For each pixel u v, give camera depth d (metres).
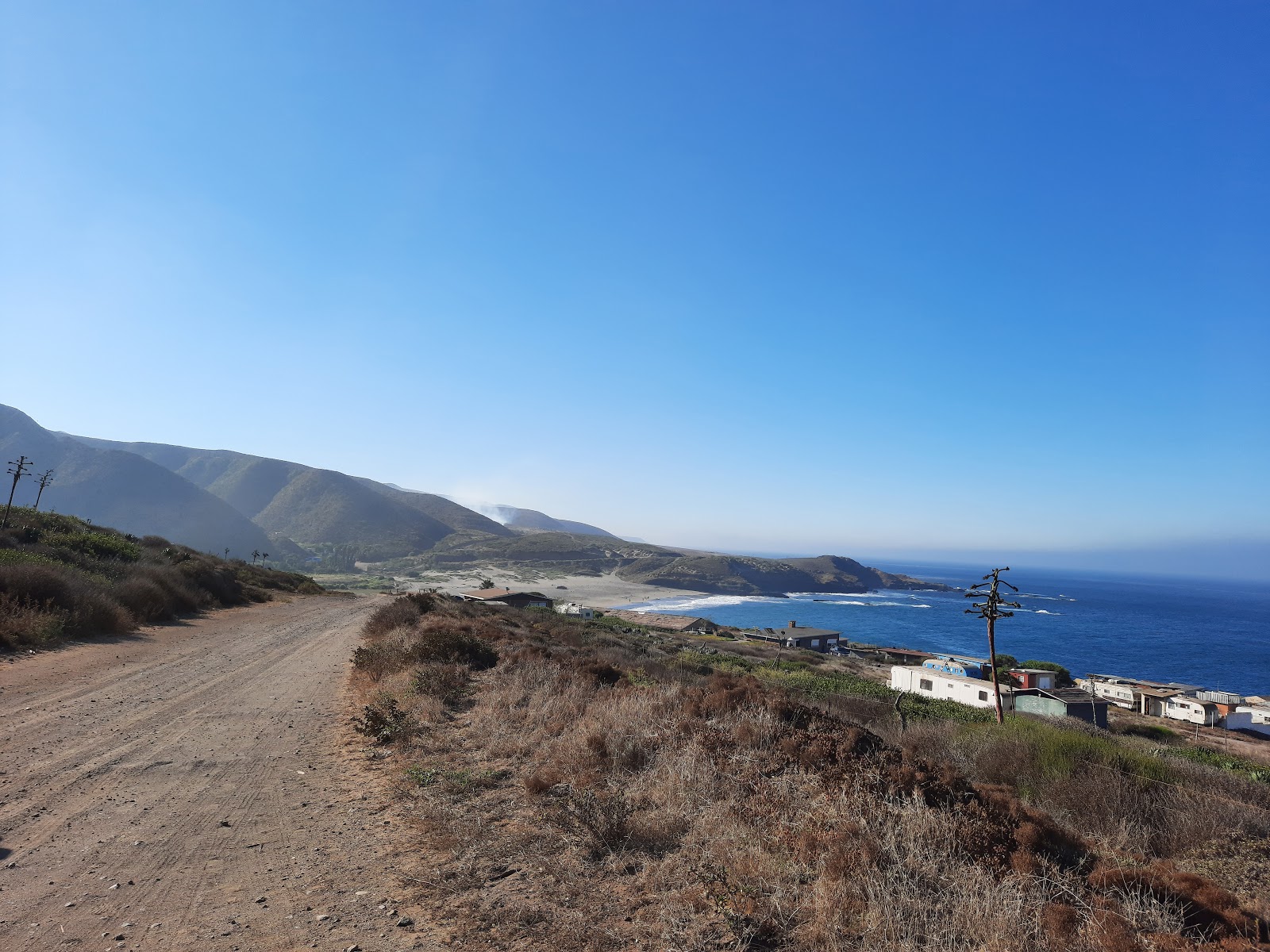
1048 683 34.62
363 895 4.55
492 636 20.67
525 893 4.46
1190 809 6.77
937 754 9.39
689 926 3.90
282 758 8.29
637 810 5.84
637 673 16.31
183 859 5.18
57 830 5.69
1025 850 4.93
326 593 52.78
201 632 21.34
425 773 7.31
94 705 10.55
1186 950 3.61
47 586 17.25
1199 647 117.06
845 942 3.65
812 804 5.60
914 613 169.00
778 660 40.50
